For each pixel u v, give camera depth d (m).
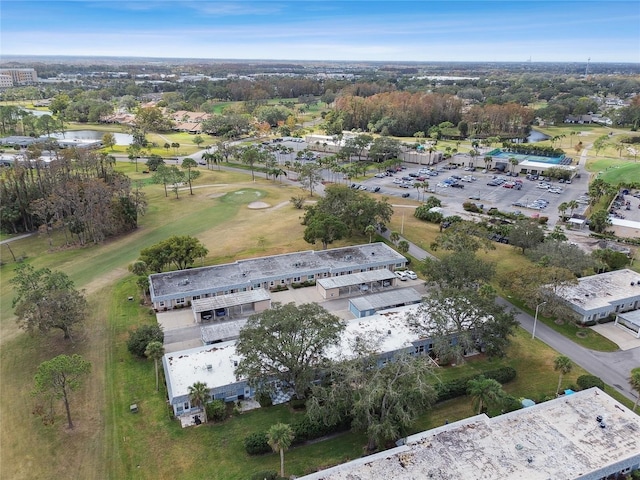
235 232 125.25
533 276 80.81
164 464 52.12
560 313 78.44
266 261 101.81
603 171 192.25
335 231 107.19
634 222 127.94
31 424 57.81
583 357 72.44
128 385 65.25
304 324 58.59
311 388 57.69
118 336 77.00
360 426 52.25
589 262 90.88
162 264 95.00
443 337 67.50
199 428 57.53
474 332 69.31
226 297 86.38
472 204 146.88
